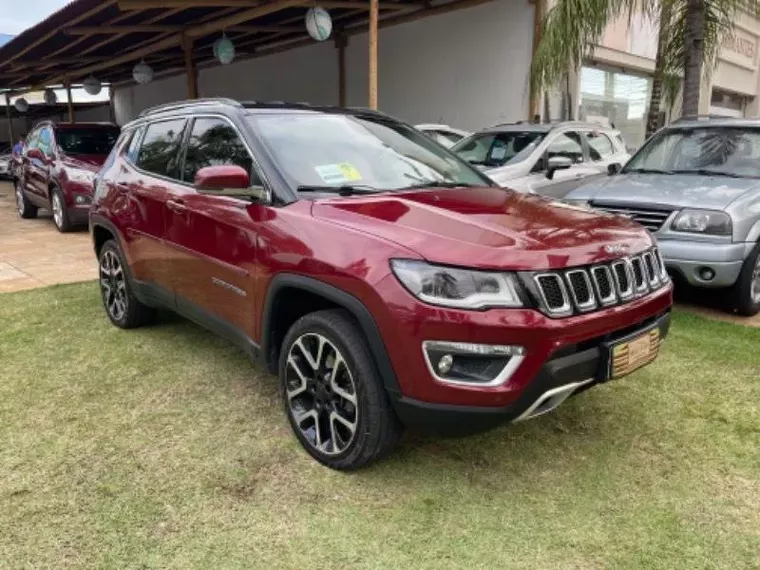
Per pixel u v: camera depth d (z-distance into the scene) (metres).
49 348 4.72
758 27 18.03
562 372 2.66
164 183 4.30
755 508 2.81
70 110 21.62
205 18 11.96
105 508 2.79
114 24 12.03
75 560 2.47
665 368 4.33
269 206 3.32
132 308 4.98
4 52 14.02
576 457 3.22
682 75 9.63
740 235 5.13
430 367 2.62
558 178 7.68
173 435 3.43
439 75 12.24
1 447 3.29
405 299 2.62
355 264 2.79
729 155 6.18
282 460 3.18
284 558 2.50
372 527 2.68
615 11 8.05
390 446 2.95
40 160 10.74
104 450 3.27
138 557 2.49
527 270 2.61
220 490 2.93
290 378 3.27
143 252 4.54
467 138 8.55
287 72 16.19
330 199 3.26
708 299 6.04
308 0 9.91
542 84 8.38
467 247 2.67
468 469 3.11
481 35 11.30
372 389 2.83
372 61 8.72
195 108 4.26
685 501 2.85
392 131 4.25
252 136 3.62
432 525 2.69
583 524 2.70
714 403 3.81
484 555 2.51
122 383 4.09
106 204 5.02
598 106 12.16
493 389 2.59
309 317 3.09
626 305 2.92
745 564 2.46
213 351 4.64
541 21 9.88
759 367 4.34
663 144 6.68
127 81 25.14
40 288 6.48
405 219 2.96
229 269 3.56
